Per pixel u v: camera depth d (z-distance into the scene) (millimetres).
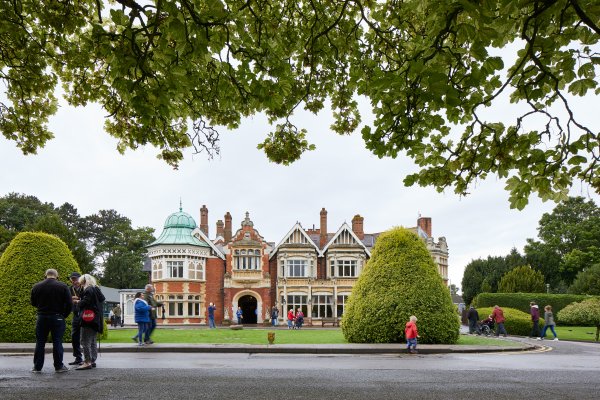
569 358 13742
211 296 47062
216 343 16172
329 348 14805
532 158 5867
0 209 64250
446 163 6527
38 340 9219
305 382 8422
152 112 6098
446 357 13758
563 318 26328
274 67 6641
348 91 9117
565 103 5426
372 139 6176
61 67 9359
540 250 60250
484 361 12609
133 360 11781
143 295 15656
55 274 9492
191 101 8352
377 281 18188
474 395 7359
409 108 5660
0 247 35875
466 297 62531
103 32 5758
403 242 18688
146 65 6531
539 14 4680
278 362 11742
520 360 12992
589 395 7469
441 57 5145
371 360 12555
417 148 6254
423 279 17906
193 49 5578
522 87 5672
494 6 4207
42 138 10055
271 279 48156
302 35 8508
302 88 9047
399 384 8328
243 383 8219
